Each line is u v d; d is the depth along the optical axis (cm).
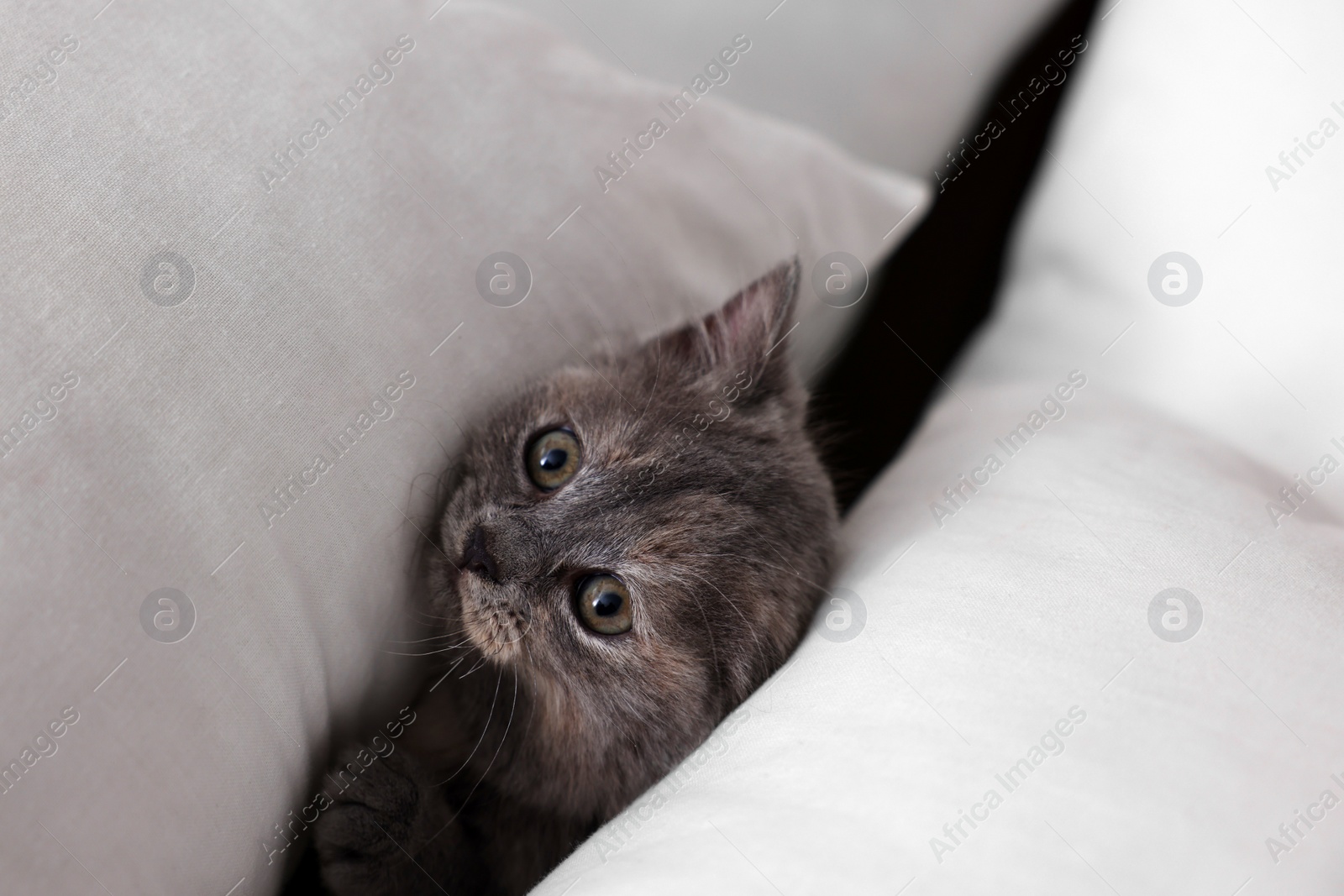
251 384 35
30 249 34
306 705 36
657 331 43
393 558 38
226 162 36
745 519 41
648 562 40
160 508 34
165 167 35
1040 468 39
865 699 35
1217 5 47
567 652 41
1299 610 35
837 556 41
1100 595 35
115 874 33
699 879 32
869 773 33
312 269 36
